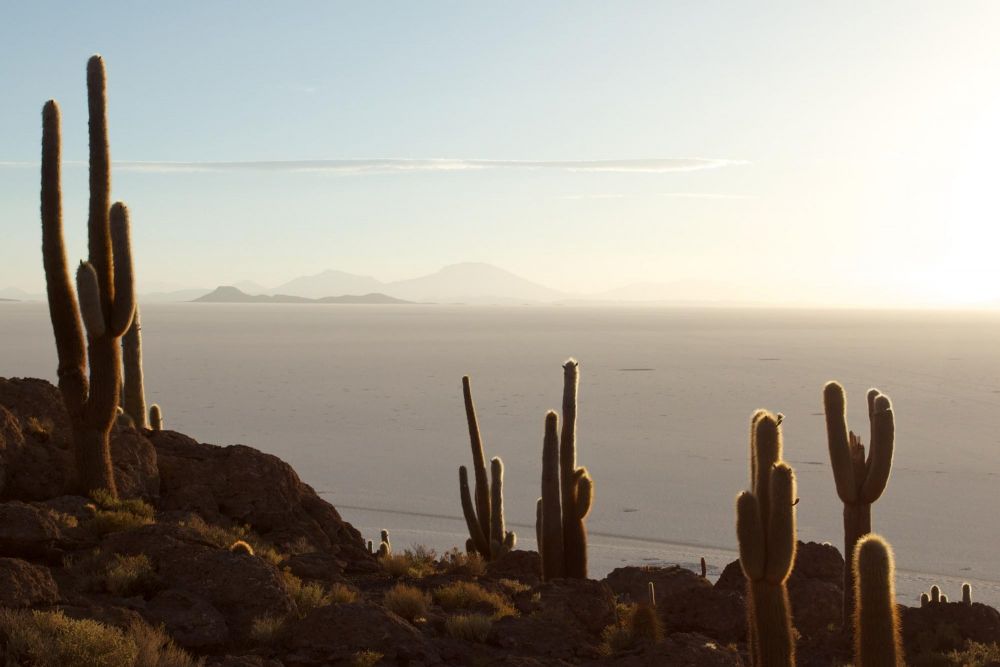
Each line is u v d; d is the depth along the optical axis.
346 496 64.12
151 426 24.39
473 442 24.12
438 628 14.15
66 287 17.59
